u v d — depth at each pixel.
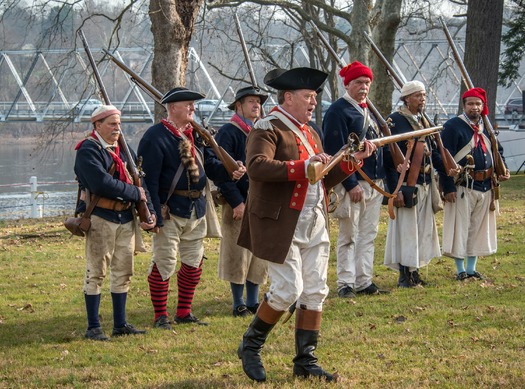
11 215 21.83
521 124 42.31
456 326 6.76
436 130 5.71
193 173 7.11
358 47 21.83
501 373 5.41
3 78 48.56
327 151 7.76
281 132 5.21
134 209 6.86
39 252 12.28
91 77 18.09
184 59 16.16
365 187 8.08
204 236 7.40
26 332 7.25
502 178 8.92
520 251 10.57
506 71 32.22
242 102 7.68
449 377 5.38
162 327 7.14
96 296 6.85
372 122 7.96
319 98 29.69
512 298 7.73
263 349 6.20
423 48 41.66
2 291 9.24
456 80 32.03
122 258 6.86
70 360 6.18
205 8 18.91
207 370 5.73
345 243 8.08
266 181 5.04
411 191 8.23
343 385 5.19
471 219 8.83
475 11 20.47
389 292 8.27
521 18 31.44
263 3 22.94
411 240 8.44
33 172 40.31
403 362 5.77
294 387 5.14
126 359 6.14
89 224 6.67
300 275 5.21
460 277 8.85
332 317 7.27
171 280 9.51
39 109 38.69
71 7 17.61
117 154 6.74
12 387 5.51
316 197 5.27
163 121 7.15
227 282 9.31
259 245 5.15
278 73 6.29
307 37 26.00
